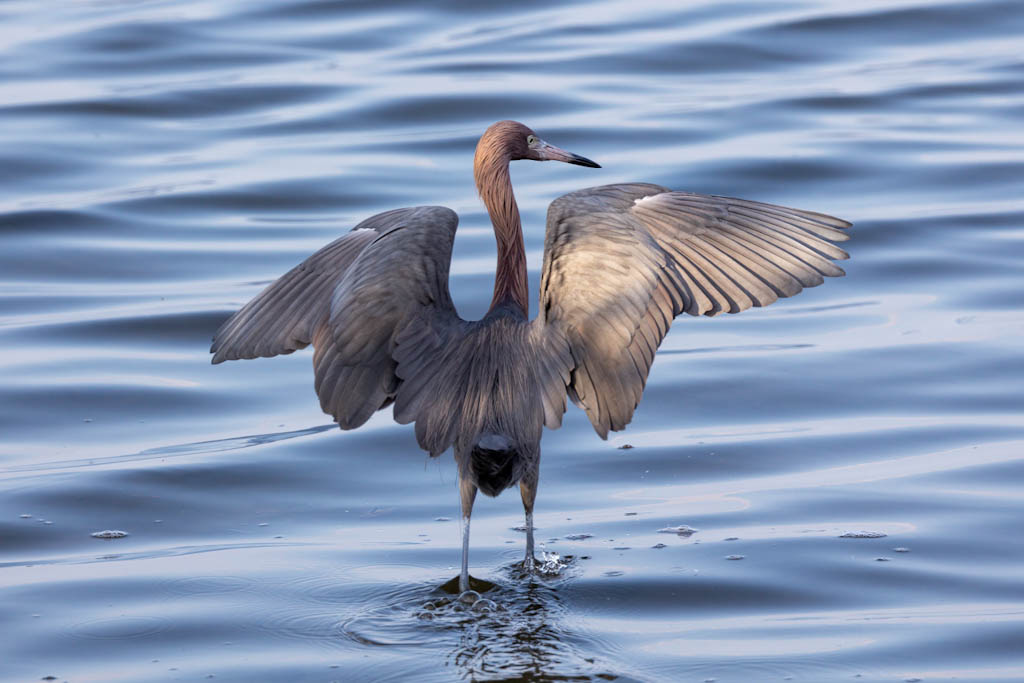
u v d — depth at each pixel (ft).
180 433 45.47
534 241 60.59
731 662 28.55
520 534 36.73
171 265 61.52
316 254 31.78
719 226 29.04
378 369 29.14
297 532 37.42
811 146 72.49
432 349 29.30
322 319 30.45
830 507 37.63
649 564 34.14
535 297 56.18
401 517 38.50
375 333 29.14
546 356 28.45
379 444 44.32
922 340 50.80
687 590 32.55
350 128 78.43
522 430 28.99
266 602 32.35
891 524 36.32
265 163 73.46
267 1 102.53
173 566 34.88
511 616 31.12
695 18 96.22
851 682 27.58
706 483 40.01
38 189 70.54
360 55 91.09
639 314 27.35
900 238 61.11
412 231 30.14
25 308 57.00
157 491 40.32
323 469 42.22
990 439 42.14
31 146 75.77
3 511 38.73
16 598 32.89
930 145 72.59
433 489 40.70
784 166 69.62
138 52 91.91
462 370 29.30
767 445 42.60
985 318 52.70
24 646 30.19
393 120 79.05
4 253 62.59
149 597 32.86
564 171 71.92
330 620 31.19
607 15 97.76
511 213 33.60
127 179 72.02
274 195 69.15
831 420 44.50
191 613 31.81
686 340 53.06
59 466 42.37
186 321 55.11
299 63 89.76
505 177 33.55
